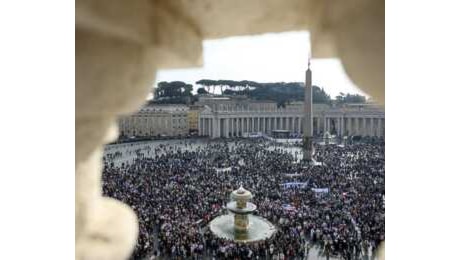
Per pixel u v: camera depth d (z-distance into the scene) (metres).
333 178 30.69
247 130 71.19
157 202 23.52
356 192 25.83
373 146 50.78
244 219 17.75
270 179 30.89
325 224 19.00
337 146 51.34
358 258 14.36
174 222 19.53
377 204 22.47
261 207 22.39
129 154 50.53
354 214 20.61
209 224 19.39
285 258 15.09
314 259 14.98
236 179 31.12
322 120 67.75
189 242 16.48
